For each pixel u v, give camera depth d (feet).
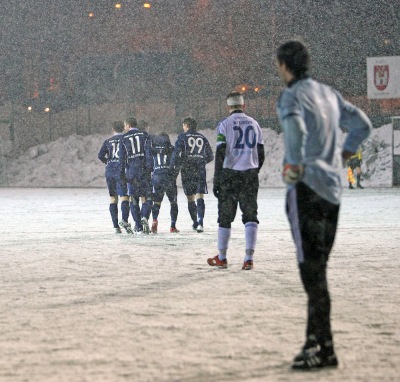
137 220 140.56
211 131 412.16
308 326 44.65
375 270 87.20
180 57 423.23
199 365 44.70
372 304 64.85
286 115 43.52
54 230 149.07
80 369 43.96
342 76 402.93
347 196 266.36
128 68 431.43
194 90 422.00
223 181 88.63
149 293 72.02
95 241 126.62
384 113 383.45
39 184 420.77
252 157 88.58
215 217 179.52
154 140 142.31
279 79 411.95
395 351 47.93
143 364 45.01
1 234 140.87
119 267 92.68
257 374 42.70
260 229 144.66
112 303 66.54
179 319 58.75
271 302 66.23
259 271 87.45
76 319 59.31
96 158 425.69
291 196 45.06
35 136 447.42
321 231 44.70
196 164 141.18
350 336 52.21
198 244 120.06
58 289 75.31
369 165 366.84
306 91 44.60
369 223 156.25
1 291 74.33
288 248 111.75
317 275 44.57
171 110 423.64
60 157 429.79
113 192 141.90
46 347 49.78
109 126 437.58
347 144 48.65
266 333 53.36
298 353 47.32
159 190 141.08
